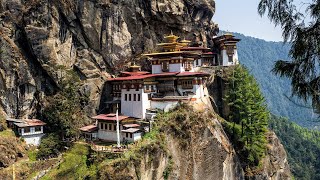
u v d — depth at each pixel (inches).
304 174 6210.6
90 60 3085.6
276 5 625.3
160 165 2391.7
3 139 2492.6
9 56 2743.6
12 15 2797.7
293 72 610.9
